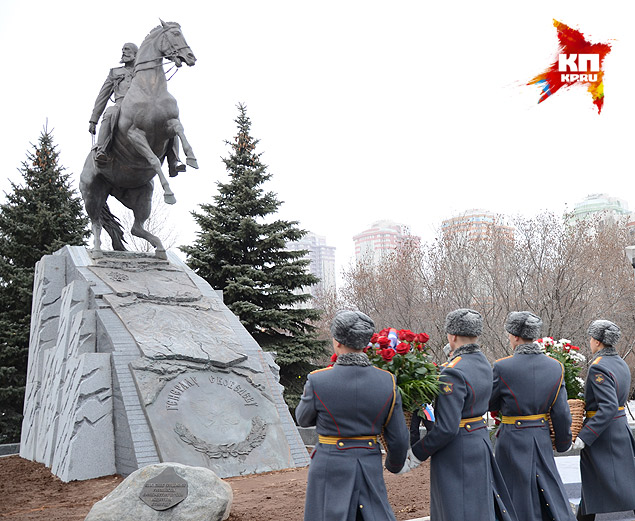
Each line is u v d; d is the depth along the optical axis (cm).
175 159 1313
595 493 634
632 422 999
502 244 2598
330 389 446
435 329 2720
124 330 1105
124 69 1326
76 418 1013
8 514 786
